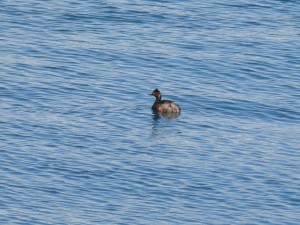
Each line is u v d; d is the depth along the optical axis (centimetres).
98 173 16362
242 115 19688
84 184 15938
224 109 19950
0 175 16038
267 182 16375
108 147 17500
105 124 18662
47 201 15288
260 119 19512
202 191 15912
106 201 15400
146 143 17800
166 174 16462
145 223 14738
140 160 16975
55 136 17850
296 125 19250
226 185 16175
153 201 15488
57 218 14762
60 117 18900
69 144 17525
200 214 15138
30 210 14962
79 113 19200
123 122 18862
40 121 18575
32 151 17100
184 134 18400
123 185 15975
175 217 14988
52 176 16150
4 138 17600
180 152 17438
